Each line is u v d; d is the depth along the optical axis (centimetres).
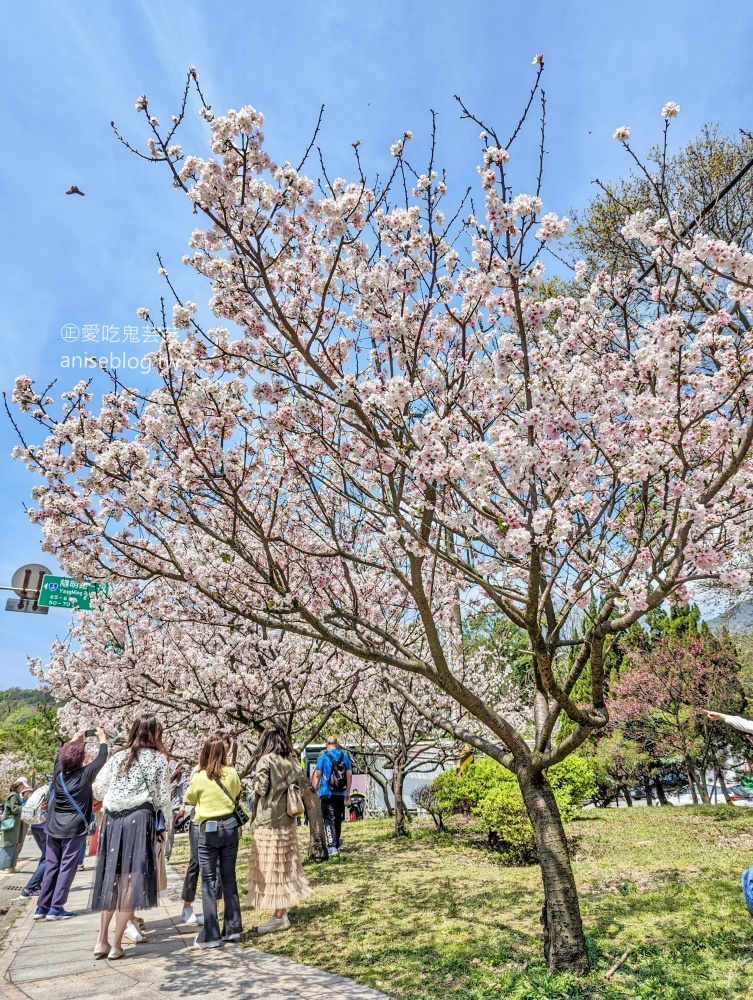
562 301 490
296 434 483
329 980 413
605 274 493
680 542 364
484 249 444
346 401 404
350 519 758
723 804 1270
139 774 499
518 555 370
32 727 3083
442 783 1166
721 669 1383
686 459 390
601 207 969
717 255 351
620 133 412
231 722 828
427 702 1068
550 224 384
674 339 353
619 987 378
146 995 389
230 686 786
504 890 647
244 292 448
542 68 365
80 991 397
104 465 445
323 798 969
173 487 481
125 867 477
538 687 522
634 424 383
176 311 455
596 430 452
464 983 400
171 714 887
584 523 446
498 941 480
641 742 1580
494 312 449
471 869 786
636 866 717
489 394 512
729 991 357
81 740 645
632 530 488
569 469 366
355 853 947
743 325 578
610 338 482
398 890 674
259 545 752
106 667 866
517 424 433
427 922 545
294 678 866
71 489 507
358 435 479
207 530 482
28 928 577
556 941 413
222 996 386
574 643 441
